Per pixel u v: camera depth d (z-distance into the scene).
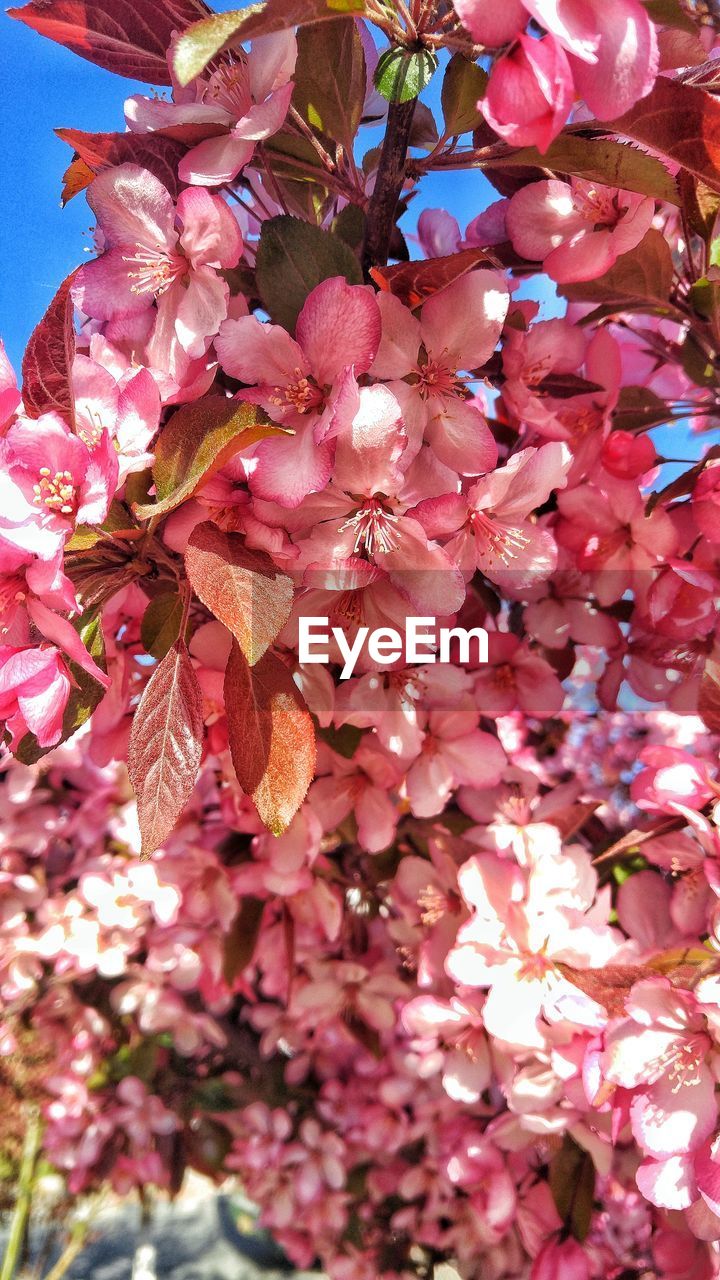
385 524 0.18
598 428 0.25
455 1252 0.44
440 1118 0.42
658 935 0.24
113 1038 0.52
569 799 0.30
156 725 0.17
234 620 0.16
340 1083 0.49
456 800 0.31
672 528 0.24
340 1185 0.47
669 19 0.17
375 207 0.20
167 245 0.19
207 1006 0.47
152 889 0.32
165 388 0.18
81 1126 0.50
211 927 0.35
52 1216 0.58
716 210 0.20
